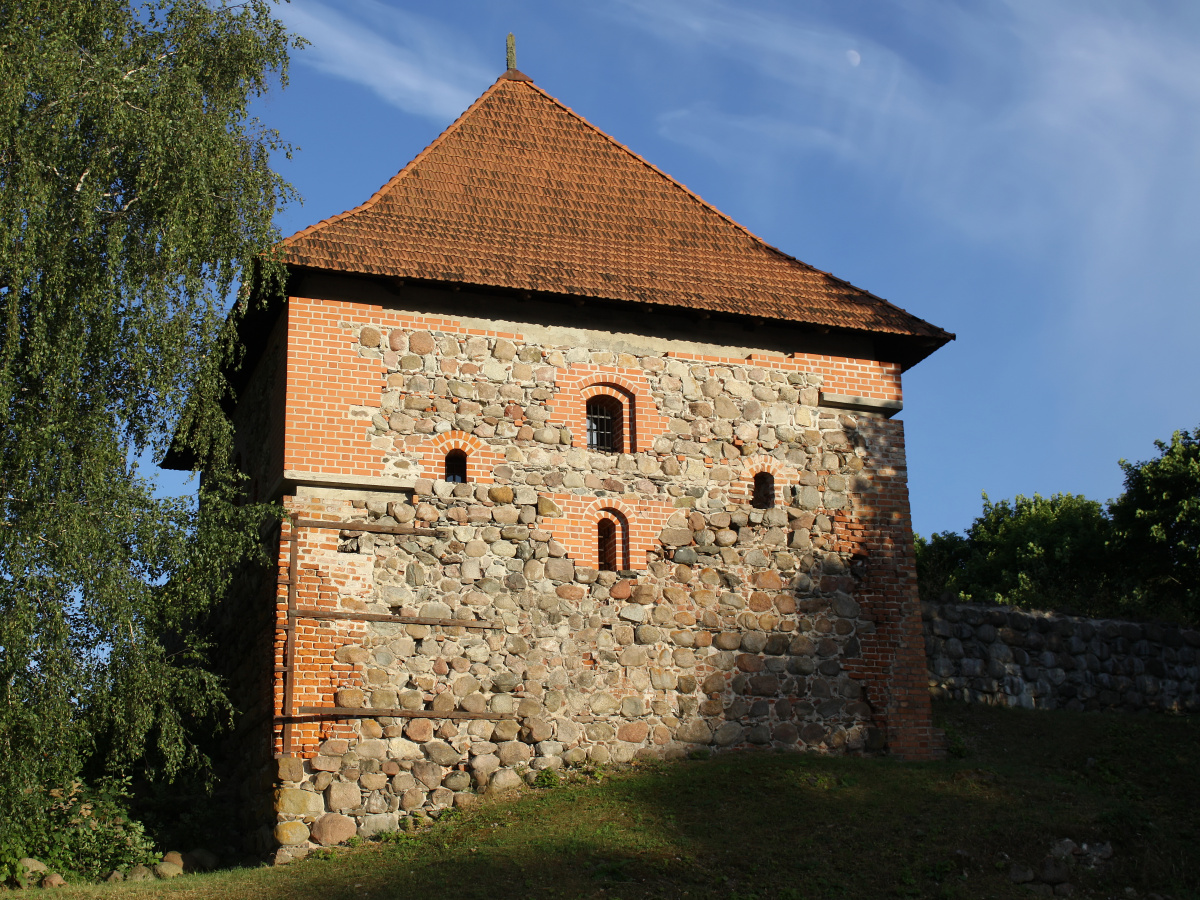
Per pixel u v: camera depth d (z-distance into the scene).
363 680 18.45
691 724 20.00
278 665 18.09
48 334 17.08
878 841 16.61
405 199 21.59
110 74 17.52
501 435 20.19
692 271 22.39
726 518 21.11
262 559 19.34
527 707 19.20
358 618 18.66
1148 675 23.92
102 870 17.17
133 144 17.94
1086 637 23.89
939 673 22.75
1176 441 33.31
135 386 17.67
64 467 16.38
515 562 19.72
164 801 18.81
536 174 23.25
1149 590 33.25
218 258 18.66
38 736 15.35
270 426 20.55
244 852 18.50
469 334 20.47
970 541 46.44
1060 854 16.50
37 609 15.59
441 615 19.12
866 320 22.48
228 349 19.25
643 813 17.42
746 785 18.31
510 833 16.89
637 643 20.06
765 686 20.56
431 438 19.80
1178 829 17.55
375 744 18.28
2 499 16.23
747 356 22.05
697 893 15.09
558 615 19.73
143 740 16.88
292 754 17.80
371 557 19.03
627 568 20.39
